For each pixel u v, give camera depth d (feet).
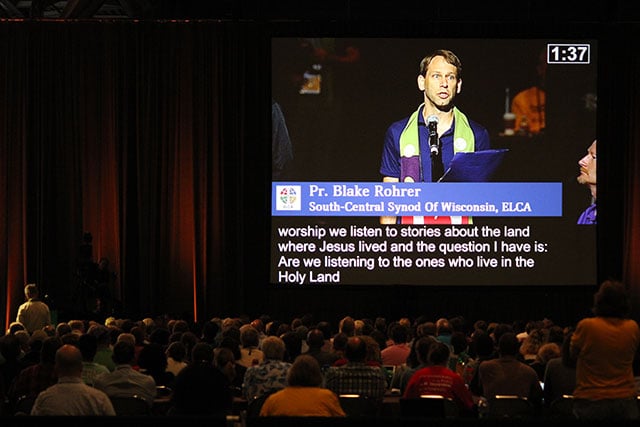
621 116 70.13
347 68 70.08
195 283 70.90
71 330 42.91
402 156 69.87
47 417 19.07
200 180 71.20
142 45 70.95
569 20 73.31
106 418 19.12
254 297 71.61
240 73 71.10
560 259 69.56
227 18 77.25
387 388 36.99
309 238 69.82
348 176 69.97
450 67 69.77
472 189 69.67
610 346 24.45
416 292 68.03
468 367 37.63
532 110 69.77
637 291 69.82
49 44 71.00
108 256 71.15
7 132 70.95
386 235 69.67
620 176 70.33
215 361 34.32
